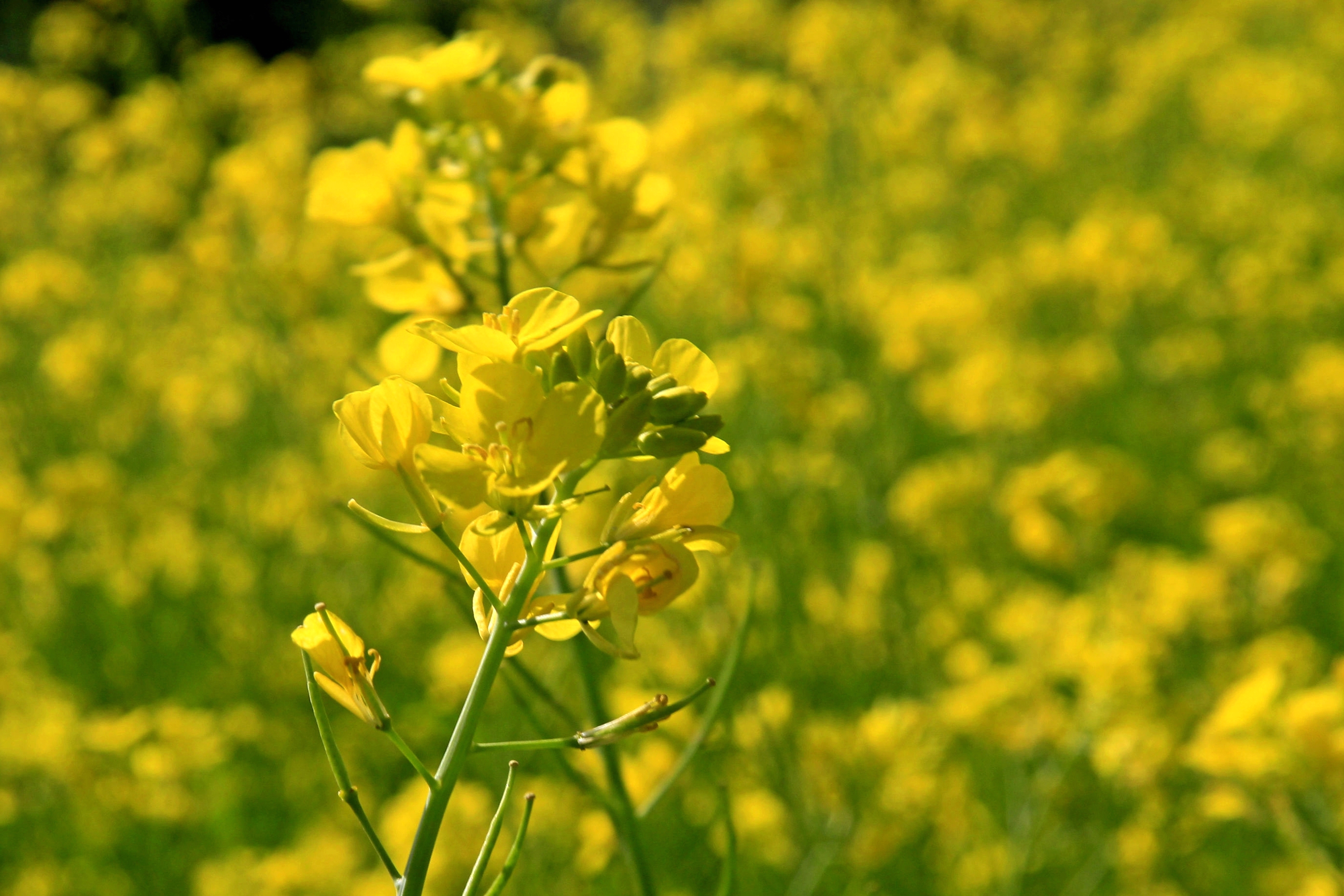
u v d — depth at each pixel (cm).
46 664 819
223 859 637
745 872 527
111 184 1423
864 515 720
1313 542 649
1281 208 1417
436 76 391
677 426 220
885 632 614
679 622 568
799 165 767
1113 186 1582
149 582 847
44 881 610
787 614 552
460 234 389
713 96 842
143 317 1274
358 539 863
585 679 368
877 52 1169
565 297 222
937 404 952
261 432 1077
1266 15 2211
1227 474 977
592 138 389
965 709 564
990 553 834
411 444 219
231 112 1561
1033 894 564
